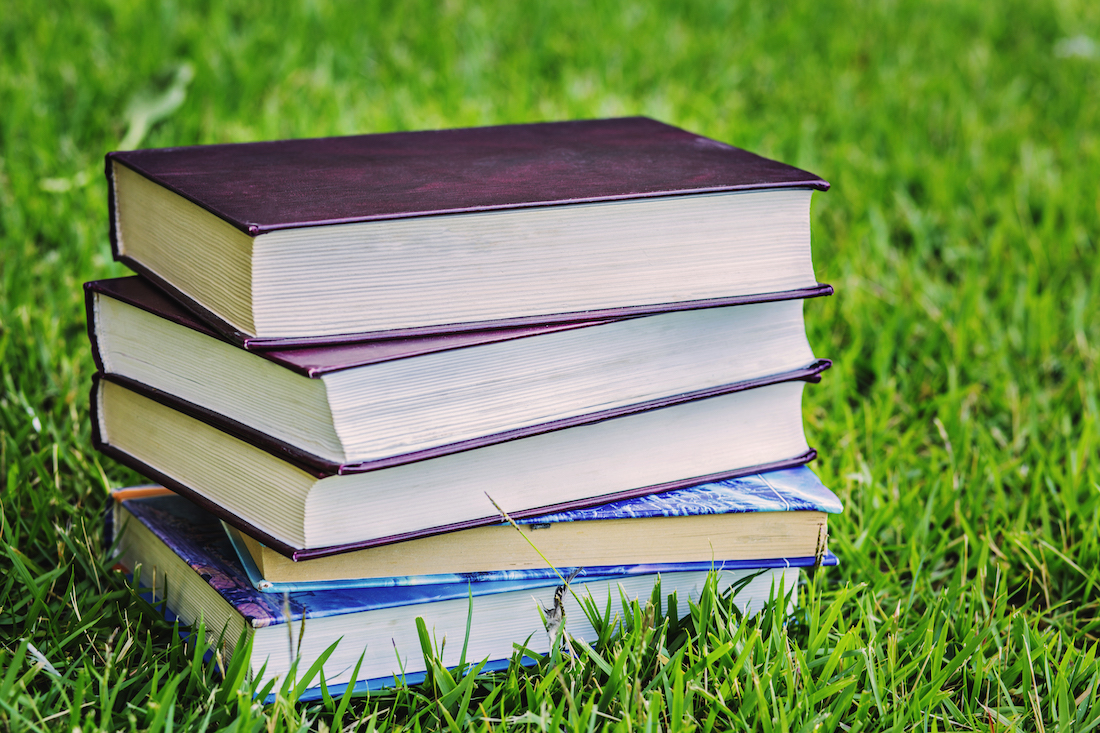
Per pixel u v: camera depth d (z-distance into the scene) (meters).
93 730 0.95
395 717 0.99
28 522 1.07
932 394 1.24
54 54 1.82
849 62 2.26
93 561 1.04
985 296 1.37
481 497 0.99
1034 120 1.98
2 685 0.96
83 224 1.33
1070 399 1.24
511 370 0.97
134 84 1.73
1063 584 1.09
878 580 1.07
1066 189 1.60
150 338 0.99
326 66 1.94
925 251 1.45
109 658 0.97
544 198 0.97
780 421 1.04
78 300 1.25
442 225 0.96
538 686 0.98
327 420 0.95
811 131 1.81
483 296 0.97
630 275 0.99
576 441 1.00
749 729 0.98
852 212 1.52
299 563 0.98
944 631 1.01
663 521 1.01
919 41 2.42
